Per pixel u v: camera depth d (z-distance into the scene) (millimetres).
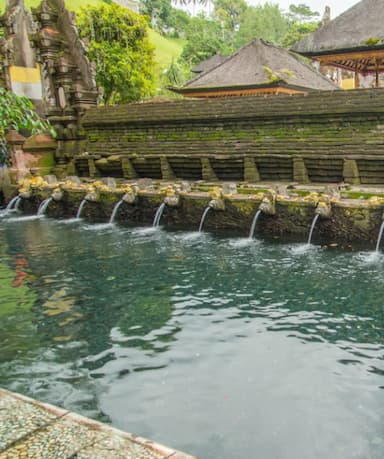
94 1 59531
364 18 22000
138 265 9250
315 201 10250
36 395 4773
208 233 11703
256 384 4883
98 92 19234
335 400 4562
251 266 8867
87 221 14039
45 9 18219
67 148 18344
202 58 57375
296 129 13195
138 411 4449
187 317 6656
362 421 4223
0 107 5660
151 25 79688
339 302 7000
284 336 5984
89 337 6141
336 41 21719
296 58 28953
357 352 5516
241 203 11273
